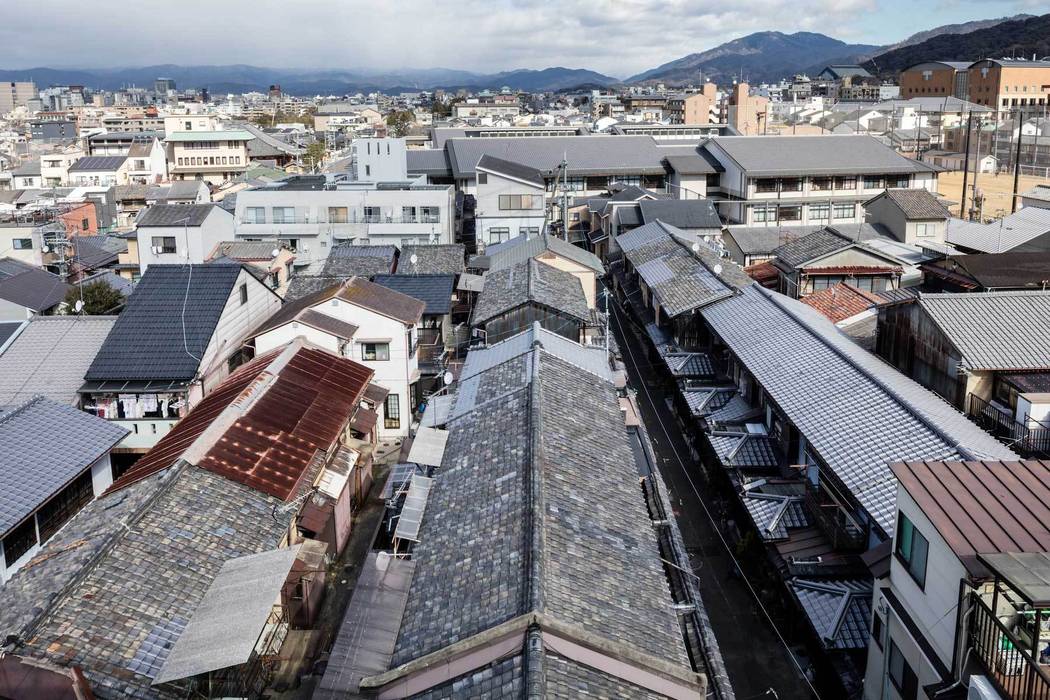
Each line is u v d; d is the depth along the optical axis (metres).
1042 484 16.02
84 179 114.25
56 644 14.72
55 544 18.84
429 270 48.66
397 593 16.33
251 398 24.62
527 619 13.28
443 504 19.61
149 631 15.65
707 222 62.38
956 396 26.88
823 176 77.25
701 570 25.75
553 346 28.50
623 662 13.38
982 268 38.22
